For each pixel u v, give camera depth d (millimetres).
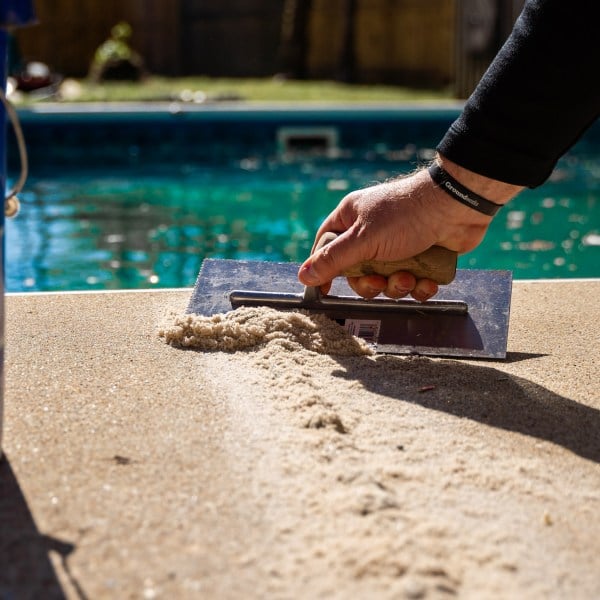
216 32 14398
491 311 2473
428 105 9031
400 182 2223
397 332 2408
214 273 2645
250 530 1420
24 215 5543
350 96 10836
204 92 10883
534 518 1498
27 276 4090
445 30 13000
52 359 2193
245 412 1888
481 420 1912
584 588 1306
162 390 2006
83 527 1418
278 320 2361
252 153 8258
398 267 2230
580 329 2598
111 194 6266
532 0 1940
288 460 1656
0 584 1273
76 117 8352
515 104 1937
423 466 1666
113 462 1639
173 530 1416
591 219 5539
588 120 1966
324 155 8172
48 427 1780
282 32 14195
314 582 1287
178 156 8094
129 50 13070
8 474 1580
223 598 1250
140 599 1246
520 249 4793
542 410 1984
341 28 13391
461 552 1373
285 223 5297
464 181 2082
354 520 1444
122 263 4320
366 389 2064
